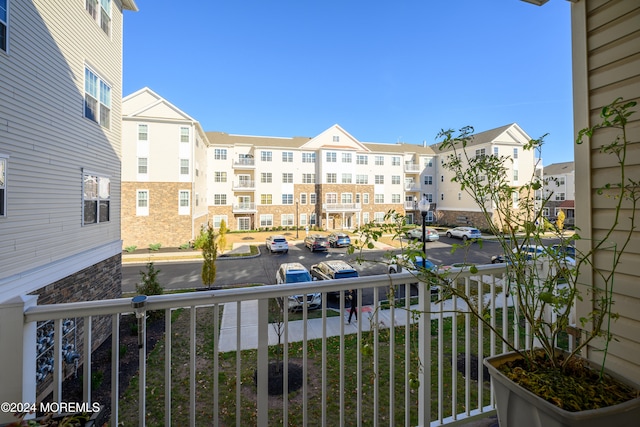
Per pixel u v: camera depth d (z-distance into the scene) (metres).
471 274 1.91
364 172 30.64
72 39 6.22
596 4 1.74
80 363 5.48
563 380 1.35
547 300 1.40
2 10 4.50
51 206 5.52
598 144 1.72
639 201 1.51
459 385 4.26
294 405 4.05
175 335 6.46
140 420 1.40
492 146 25.11
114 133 8.05
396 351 5.37
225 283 11.42
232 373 4.94
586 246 1.76
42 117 5.31
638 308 1.50
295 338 6.30
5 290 4.41
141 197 18.50
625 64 1.59
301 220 28.95
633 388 1.31
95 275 6.91
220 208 27.09
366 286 1.76
